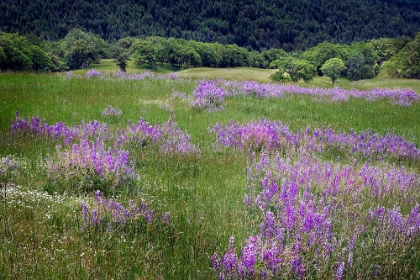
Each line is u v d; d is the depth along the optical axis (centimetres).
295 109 1568
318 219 512
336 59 12081
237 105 1507
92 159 666
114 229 494
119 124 1072
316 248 464
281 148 945
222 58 19975
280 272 416
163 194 639
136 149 880
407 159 970
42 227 473
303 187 678
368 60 15200
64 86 1734
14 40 11019
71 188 623
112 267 411
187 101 1490
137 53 17288
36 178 640
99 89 1694
